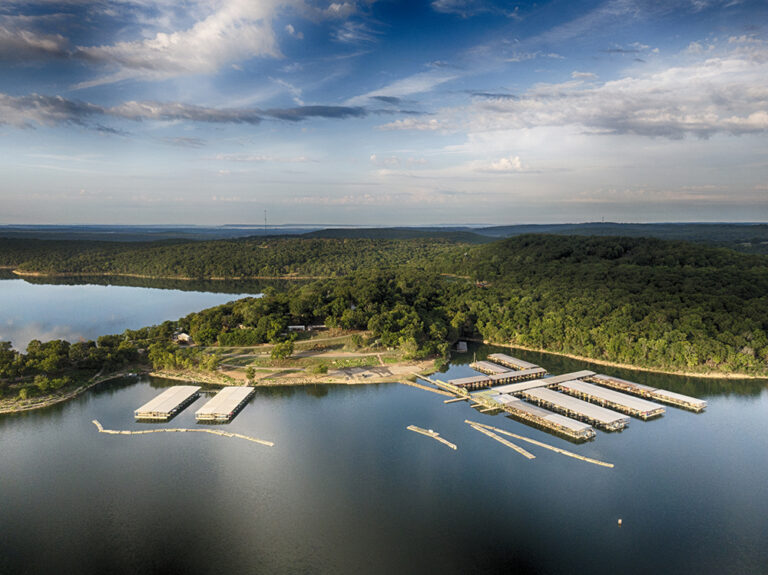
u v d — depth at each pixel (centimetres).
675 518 11862
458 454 14888
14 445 15362
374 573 10025
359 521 11700
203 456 14738
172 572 10081
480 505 12331
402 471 13925
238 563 10312
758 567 10294
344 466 14188
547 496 12738
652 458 14612
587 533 11300
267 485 13188
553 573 10069
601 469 14012
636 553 10656
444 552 10650
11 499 12544
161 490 12962
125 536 11162
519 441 15750
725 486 13188
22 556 10544
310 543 10938
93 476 13612
